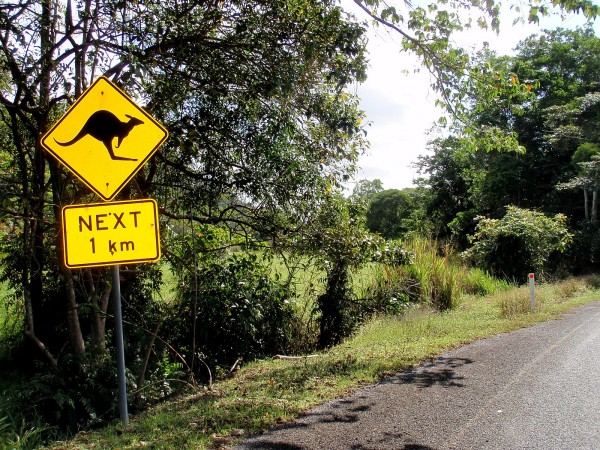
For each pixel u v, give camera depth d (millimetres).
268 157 8938
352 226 10414
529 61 34969
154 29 7633
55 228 7742
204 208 9344
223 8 8344
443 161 40188
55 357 8930
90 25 7547
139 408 7578
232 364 10352
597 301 16406
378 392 6387
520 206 33906
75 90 7535
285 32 8281
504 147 9430
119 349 5484
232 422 5430
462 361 7977
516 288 19188
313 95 8781
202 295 10266
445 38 8336
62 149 5301
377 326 11914
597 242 28312
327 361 8430
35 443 5727
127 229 5047
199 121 8617
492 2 7715
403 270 14727
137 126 5395
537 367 7488
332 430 5105
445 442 4781
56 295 9625
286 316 11805
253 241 10008
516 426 5164
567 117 30891
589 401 5918
